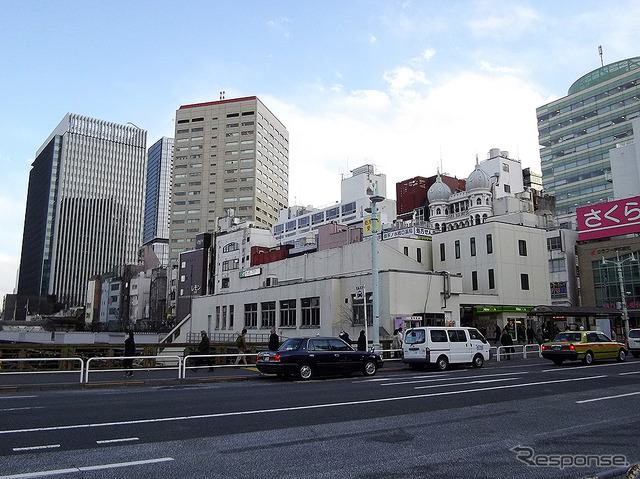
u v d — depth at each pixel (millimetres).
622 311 40594
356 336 33156
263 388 16094
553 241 58031
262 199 137625
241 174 135250
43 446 7750
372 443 8070
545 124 105688
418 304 33125
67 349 22641
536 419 10195
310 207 120688
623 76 93250
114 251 186250
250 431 8938
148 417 10328
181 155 140250
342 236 53906
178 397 13672
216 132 139000
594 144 96062
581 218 56062
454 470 6602
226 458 7102
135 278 110000
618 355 26469
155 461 6902
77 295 175875
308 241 64188
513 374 19922
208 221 134625
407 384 16656
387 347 27828
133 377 19656
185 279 84250
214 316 50844
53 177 184000
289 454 7344
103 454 7270
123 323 95062
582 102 99375
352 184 106438
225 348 26953
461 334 23359
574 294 56125
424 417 10383
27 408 11609
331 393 14375
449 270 50594
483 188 74688
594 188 94688
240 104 138875
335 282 35500
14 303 162875
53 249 176375
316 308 36719
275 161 148250
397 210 94312
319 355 19281
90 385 16672
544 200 89875
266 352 19234
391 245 51438
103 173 191625
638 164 65625
